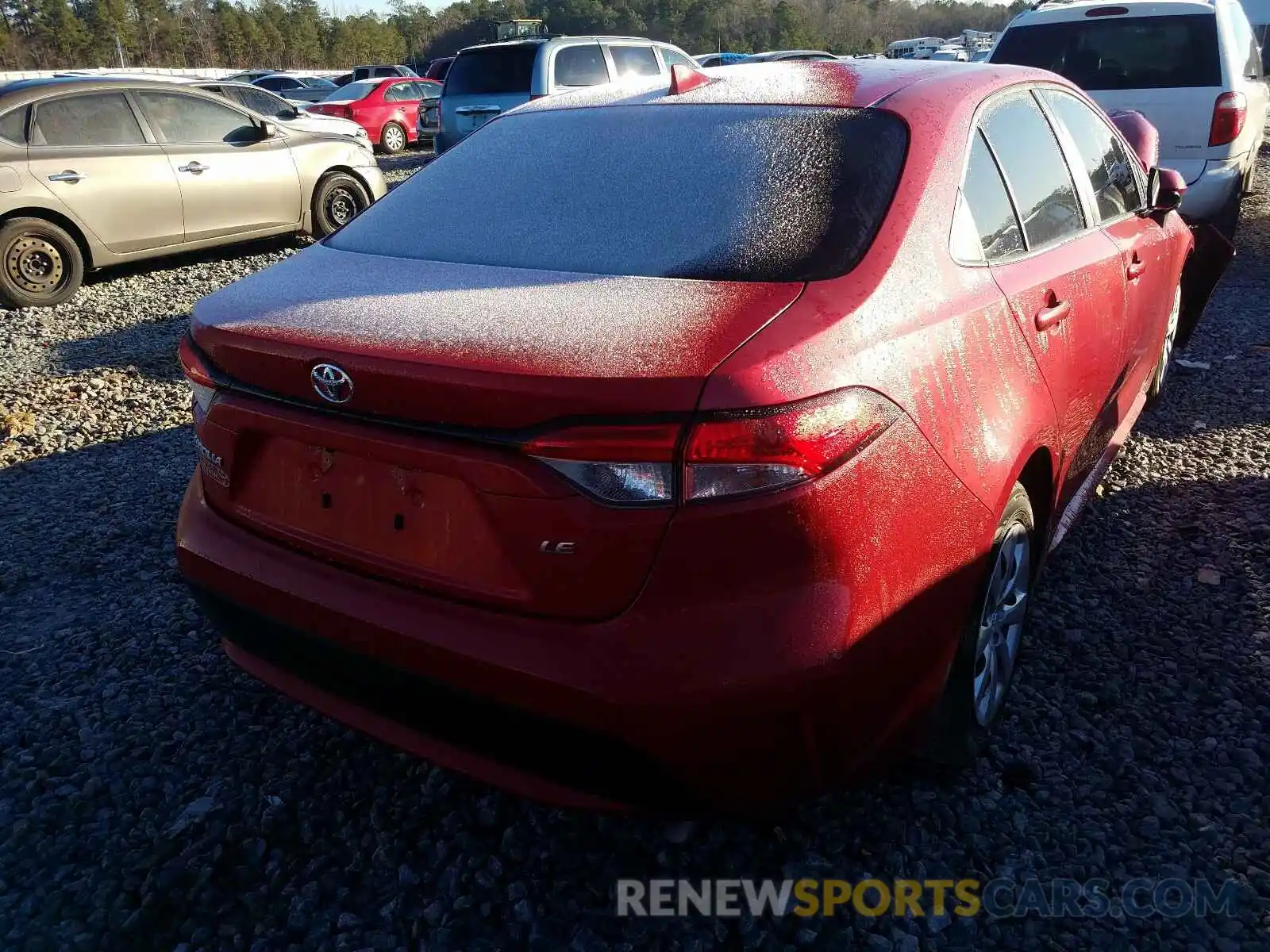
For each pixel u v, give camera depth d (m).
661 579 1.75
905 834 2.36
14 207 7.64
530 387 1.73
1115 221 3.40
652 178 2.48
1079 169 3.21
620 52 12.84
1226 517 3.87
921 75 2.75
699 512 1.72
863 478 1.84
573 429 1.72
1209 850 2.31
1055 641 3.11
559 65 12.09
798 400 1.75
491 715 1.89
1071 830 2.37
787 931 2.12
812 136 2.45
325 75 37.22
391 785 2.57
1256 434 4.66
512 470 1.79
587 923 2.15
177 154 8.50
